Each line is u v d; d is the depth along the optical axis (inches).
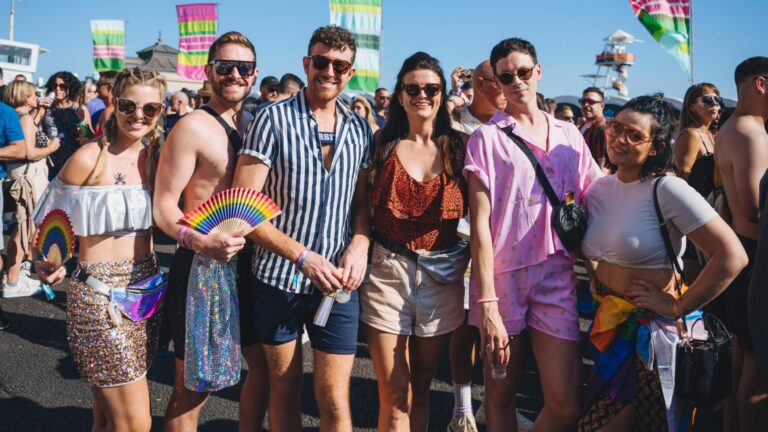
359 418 147.4
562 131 113.0
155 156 106.1
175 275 105.6
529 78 109.7
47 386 157.3
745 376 113.9
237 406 151.3
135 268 102.0
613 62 1568.7
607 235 101.4
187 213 101.6
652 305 95.8
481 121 142.6
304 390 161.6
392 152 111.4
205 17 432.5
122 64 514.3
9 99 218.8
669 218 96.4
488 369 114.5
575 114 474.6
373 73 353.1
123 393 99.2
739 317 113.7
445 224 111.1
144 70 101.3
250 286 109.3
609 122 101.1
